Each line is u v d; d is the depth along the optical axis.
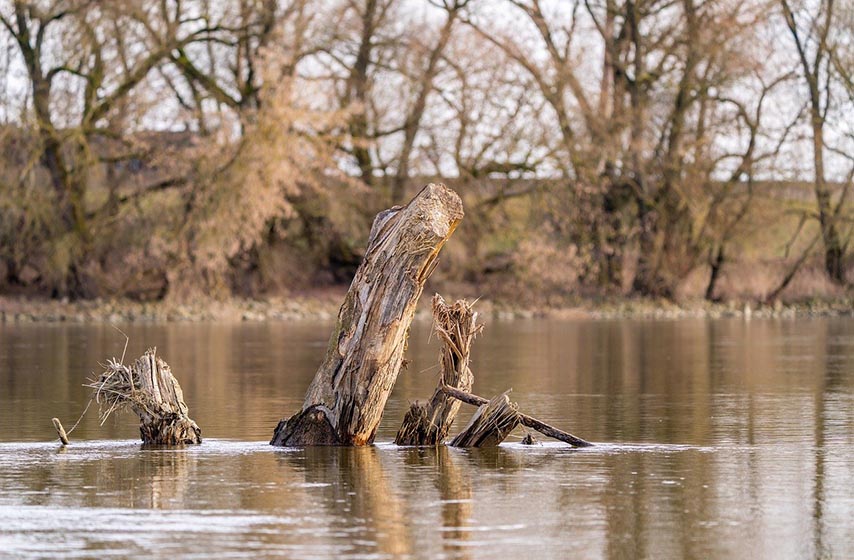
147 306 59.94
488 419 17.59
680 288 70.81
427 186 16.98
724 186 70.44
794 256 72.00
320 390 17.56
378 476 15.05
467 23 70.75
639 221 71.19
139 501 13.39
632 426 20.06
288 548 11.32
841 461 16.28
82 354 35.41
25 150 59.44
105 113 61.91
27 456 16.69
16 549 11.29
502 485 14.40
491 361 34.12
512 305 67.44
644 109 70.12
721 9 69.50
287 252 69.38
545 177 70.12
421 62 70.12
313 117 62.12
